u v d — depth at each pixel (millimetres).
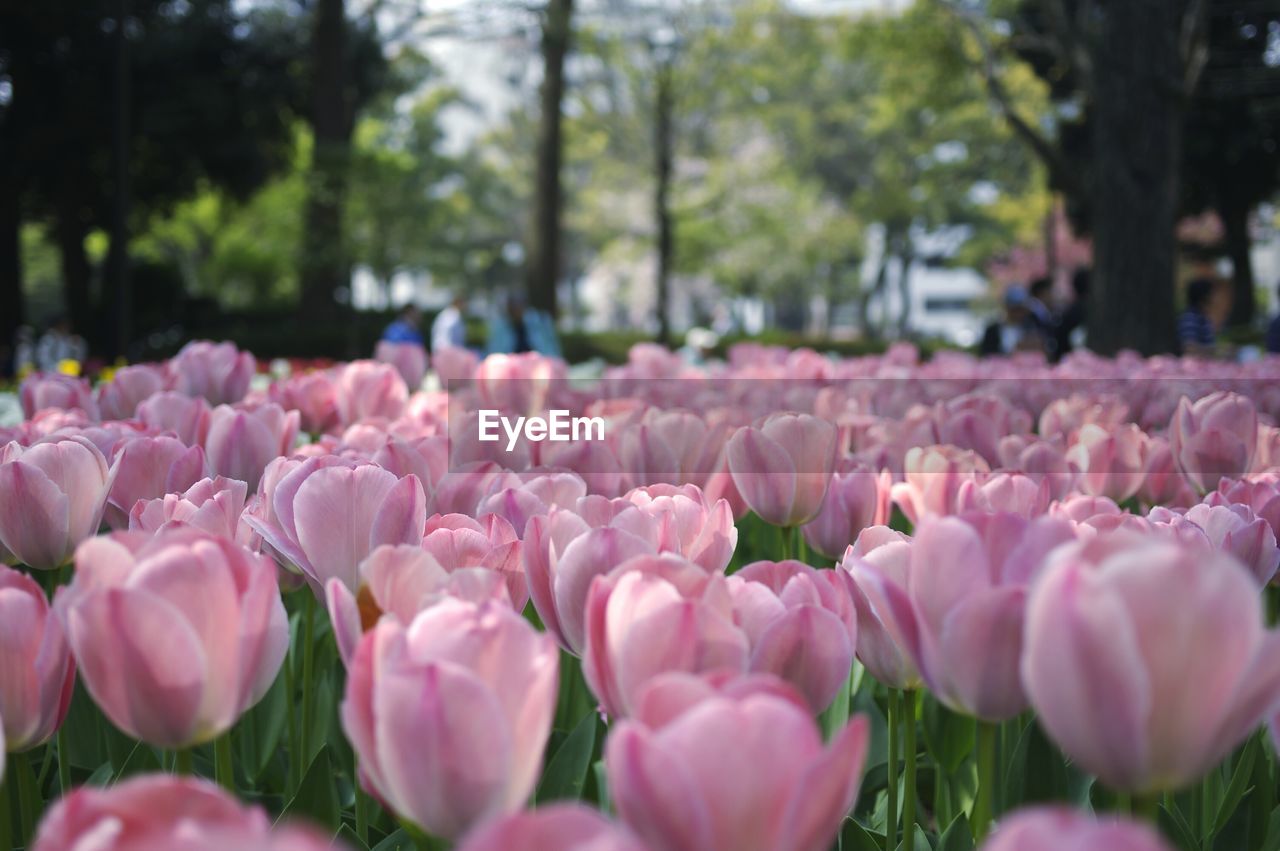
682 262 37562
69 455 1152
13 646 761
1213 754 575
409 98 38688
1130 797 835
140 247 40156
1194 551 564
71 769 1365
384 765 617
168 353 20938
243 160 26516
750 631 784
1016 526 741
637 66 29578
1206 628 549
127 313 13859
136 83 24531
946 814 1438
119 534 810
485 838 464
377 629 669
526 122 35344
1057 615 567
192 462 1344
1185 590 550
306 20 26766
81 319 26922
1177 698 556
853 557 893
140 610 675
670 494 1155
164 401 1920
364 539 993
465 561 971
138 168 26297
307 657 1277
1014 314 9062
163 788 515
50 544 1133
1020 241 46312
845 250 46594
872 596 854
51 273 50969
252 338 21031
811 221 42750
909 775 1003
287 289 37531
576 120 31938
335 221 21484
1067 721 574
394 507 977
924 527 735
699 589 759
